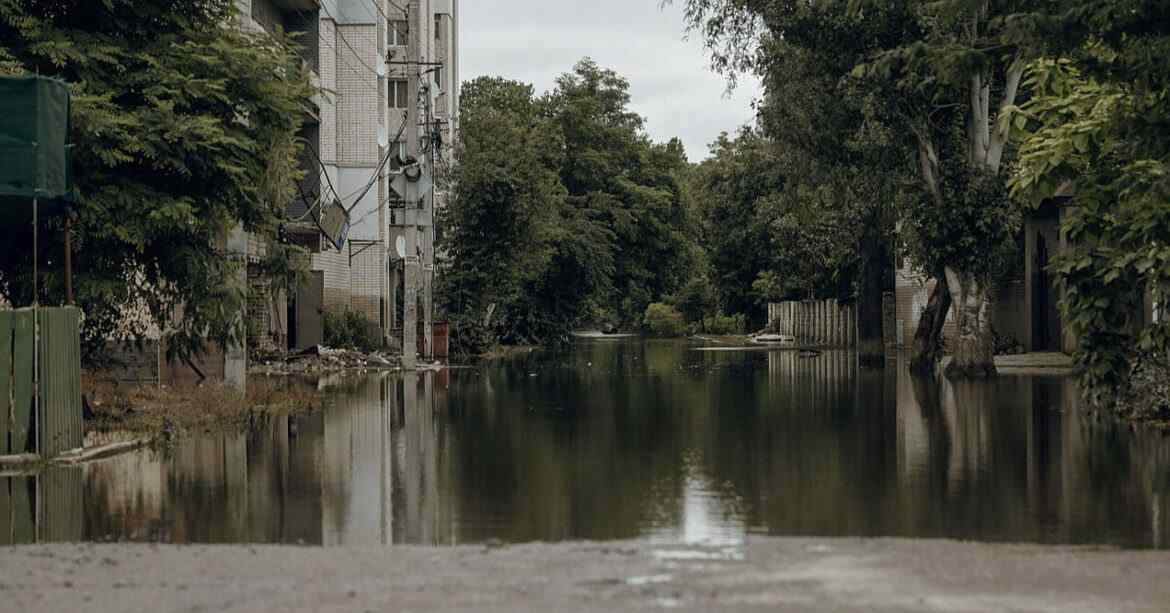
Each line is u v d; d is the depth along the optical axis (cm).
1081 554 898
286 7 4244
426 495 1237
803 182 3712
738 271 7956
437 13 7962
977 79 3391
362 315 4862
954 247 3419
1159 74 1620
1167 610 733
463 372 3794
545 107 8194
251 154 2031
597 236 7262
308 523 1080
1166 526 1046
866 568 845
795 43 3400
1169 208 1844
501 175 5531
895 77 3288
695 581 809
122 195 1873
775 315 8444
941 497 1209
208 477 1384
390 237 5925
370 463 1501
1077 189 1923
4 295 2023
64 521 1102
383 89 5228
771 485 1295
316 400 2525
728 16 3553
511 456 1561
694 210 8438
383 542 984
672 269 8431
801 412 2211
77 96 1791
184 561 887
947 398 2578
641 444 1688
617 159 8125
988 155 3453
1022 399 2550
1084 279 2111
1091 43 1694
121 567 867
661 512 1125
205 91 1952
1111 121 1753
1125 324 2127
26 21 1880
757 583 802
